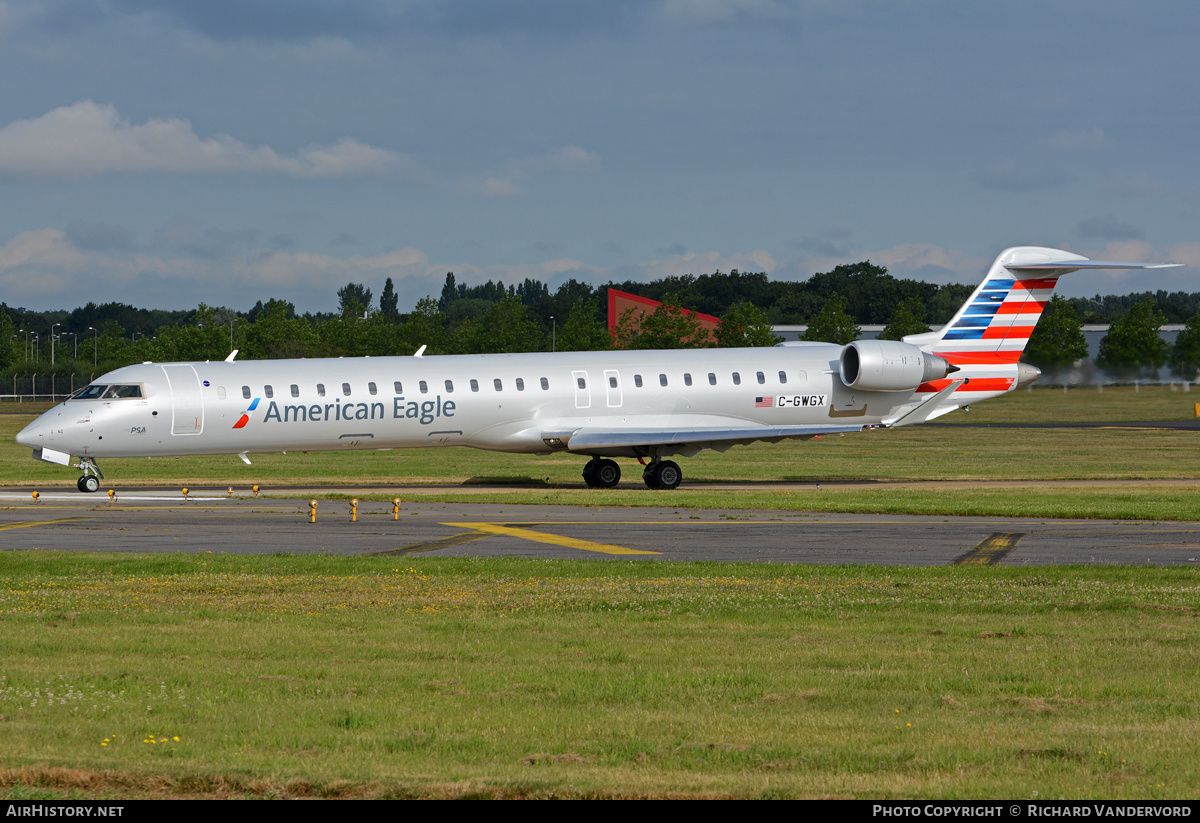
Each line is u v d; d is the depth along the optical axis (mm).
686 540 85500
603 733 35094
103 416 121750
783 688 40844
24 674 42719
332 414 128375
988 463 174250
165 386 124062
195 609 56781
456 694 39938
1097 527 93500
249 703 38812
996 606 56938
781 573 68875
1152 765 31625
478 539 85875
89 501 114625
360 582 65438
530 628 52094
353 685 41125
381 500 116000
